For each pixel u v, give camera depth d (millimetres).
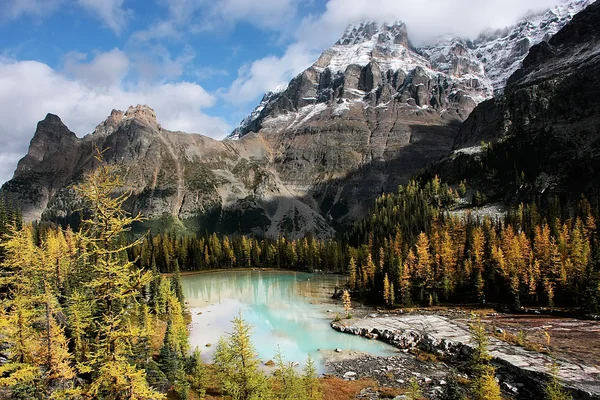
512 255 114875
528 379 58594
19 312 35062
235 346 35062
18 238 47375
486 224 150250
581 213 145500
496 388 49125
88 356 26438
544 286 105188
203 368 61406
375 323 97812
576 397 51844
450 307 112000
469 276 121062
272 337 91625
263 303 131625
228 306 128000
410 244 153375
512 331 82500
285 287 163500
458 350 74750
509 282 110375
